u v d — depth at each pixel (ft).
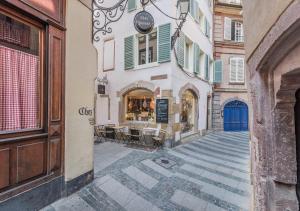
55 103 13.91
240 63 56.03
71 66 15.24
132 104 38.29
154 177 18.98
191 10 38.83
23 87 12.48
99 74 42.42
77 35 15.90
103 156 25.68
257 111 7.01
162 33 32.58
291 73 5.39
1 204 10.65
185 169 21.56
